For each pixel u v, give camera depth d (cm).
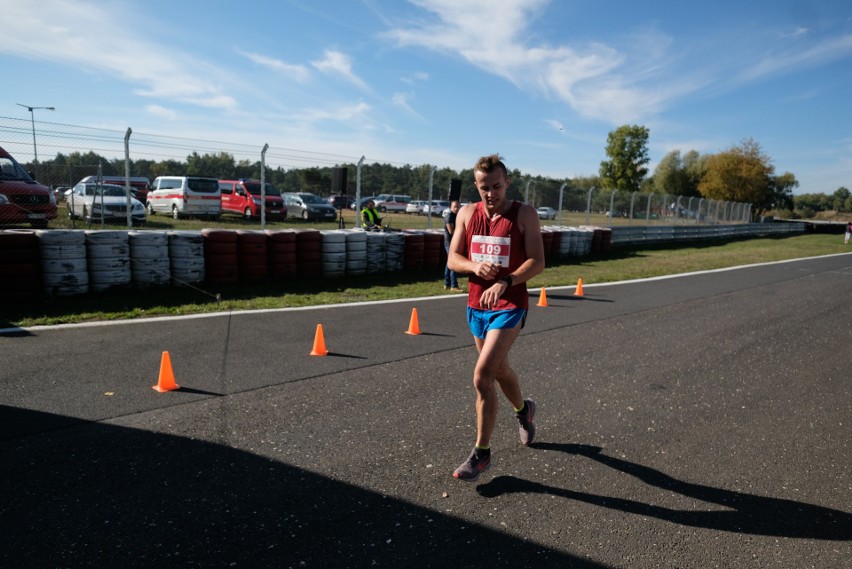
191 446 349
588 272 1402
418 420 406
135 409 401
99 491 292
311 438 368
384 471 329
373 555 249
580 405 456
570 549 261
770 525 289
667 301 1001
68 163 1287
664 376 546
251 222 2134
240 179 2319
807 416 453
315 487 307
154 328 630
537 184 1942
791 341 716
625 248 2188
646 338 703
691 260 1841
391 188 1823
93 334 593
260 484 307
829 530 287
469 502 299
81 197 1620
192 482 306
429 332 675
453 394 463
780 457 373
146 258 822
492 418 315
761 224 3584
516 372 540
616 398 477
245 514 277
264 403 425
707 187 5850
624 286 1180
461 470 316
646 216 2520
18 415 381
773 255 2181
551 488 319
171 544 250
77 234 751
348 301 850
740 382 537
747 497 318
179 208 2048
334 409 420
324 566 239
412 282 1077
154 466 321
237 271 920
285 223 2214
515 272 309
